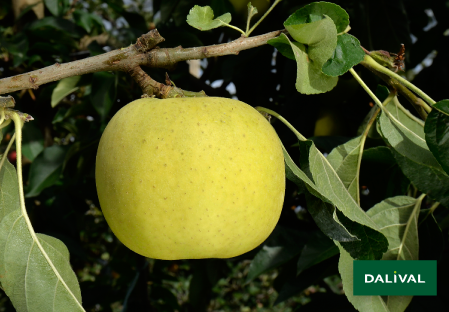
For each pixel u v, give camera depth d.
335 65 0.26
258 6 0.48
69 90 0.48
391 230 0.31
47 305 0.24
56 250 0.25
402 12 0.44
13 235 0.25
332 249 0.36
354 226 0.27
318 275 0.40
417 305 0.37
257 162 0.24
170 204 0.23
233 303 1.37
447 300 0.38
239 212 0.24
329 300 0.44
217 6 0.49
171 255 0.25
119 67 0.25
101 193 0.25
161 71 0.50
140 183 0.24
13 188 0.27
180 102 0.25
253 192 0.24
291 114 0.48
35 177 0.48
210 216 0.24
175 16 0.50
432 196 0.30
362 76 0.44
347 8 0.44
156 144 0.24
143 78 0.25
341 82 0.45
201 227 0.24
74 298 0.25
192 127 0.24
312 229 0.45
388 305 0.29
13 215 0.25
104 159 0.25
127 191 0.24
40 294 0.24
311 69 0.26
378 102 0.28
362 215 0.26
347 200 0.26
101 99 0.43
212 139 0.24
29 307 0.24
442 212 0.41
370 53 0.27
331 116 0.48
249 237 0.25
